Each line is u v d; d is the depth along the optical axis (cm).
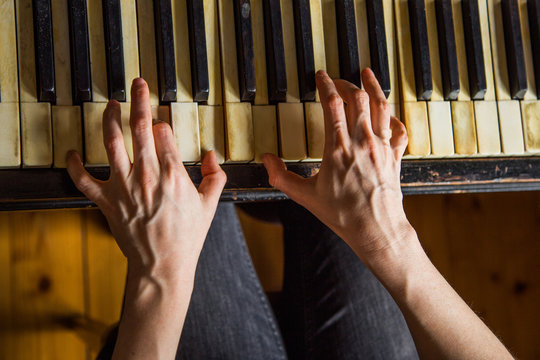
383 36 79
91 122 70
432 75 82
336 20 79
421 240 132
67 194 71
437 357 66
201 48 72
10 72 67
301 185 73
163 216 65
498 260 135
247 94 74
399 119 81
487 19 84
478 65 82
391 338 99
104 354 90
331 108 69
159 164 65
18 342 111
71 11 68
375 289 101
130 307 65
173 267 65
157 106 73
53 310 114
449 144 82
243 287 98
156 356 63
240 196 77
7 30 67
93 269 116
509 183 87
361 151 69
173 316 65
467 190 86
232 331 93
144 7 72
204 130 74
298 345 99
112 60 69
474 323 68
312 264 100
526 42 86
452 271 133
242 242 102
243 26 74
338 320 98
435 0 83
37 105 68
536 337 134
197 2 72
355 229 70
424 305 68
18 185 69
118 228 66
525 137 85
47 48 67
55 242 115
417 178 83
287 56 77
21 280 112
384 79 79
